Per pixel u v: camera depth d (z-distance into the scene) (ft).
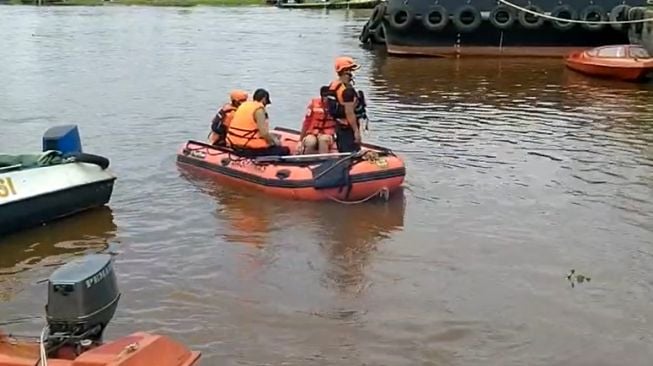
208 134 46.50
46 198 29.76
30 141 44.96
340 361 20.52
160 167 38.50
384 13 89.86
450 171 38.45
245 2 187.21
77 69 73.72
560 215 32.04
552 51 89.45
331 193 33.01
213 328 22.27
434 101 59.88
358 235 29.63
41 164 30.81
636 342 21.65
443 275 26.08
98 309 14.19
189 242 28.76
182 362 14.44
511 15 87.76
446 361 20.54
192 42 98.94
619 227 30.66
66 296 13.87
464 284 25.36
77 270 14.32
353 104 34.27
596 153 42.22
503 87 67.67
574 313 23.36
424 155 41.57
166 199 33.60
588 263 27.12
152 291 24.59
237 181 35.27
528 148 43.39
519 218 31.65
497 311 23.44
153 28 118.11
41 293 24.48
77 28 116.78
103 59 81.25
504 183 36.45
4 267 26.40
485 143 44.62
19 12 150.61
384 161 33.68
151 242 28.73
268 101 36.88
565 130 48.57
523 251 28.19
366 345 21.38
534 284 25.35
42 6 170.40
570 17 87.97
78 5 174.60
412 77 73.92
